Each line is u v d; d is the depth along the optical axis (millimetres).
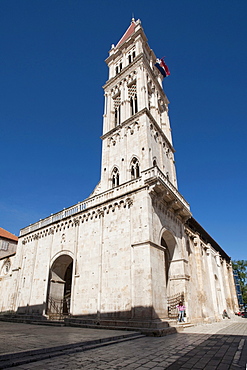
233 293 64000
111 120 40625
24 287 35656
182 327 21969
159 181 25031
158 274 23016
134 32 45594
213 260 46312
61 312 32250
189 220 38125
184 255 30891
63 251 31875
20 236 41656
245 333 19734
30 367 8727
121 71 42250
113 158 35500
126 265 23906
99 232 28188
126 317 21875
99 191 37344
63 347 11414
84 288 26703
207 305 35312
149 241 22906
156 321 20016
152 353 11578
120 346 13359
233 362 9930
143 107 34656
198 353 11648
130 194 26859
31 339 13414
